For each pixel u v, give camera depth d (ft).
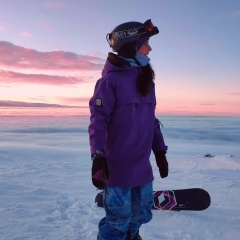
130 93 5.89
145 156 6.29
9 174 19.85
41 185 15.90
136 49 6.08
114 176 6.07
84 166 25.90
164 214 10.36
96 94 5.89
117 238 6.18
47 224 9.00
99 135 5.66
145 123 6.23
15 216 9.72
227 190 15.55
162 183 17.80
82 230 8.51
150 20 6.15
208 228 9.11
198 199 10.50
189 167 28.14
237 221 9.73
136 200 6.44
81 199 12.56
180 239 8.21
